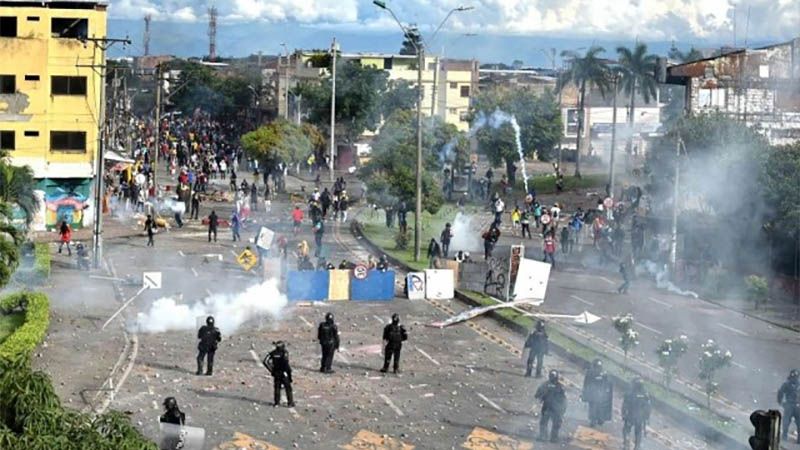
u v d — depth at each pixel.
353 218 88.12
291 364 43.12
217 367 42.28
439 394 39.56
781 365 44.97
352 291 56.88
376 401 38.50
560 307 56.09
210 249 71.25
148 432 33.41
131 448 21.16
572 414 37.38
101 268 63.12
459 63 158.50
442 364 43.97
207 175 113.12
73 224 80.31
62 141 80.12
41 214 79.25
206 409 36.88
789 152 68.00
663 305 57.78
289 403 37.47
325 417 36.44
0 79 79.31
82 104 80.19
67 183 80.25
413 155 76.69
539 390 34.34
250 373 41.59
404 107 142.50
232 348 45.34
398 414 37.03
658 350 40.56
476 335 49.66
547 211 85.50
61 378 40.00
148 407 36.75
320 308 54.56
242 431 34.66
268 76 183.12
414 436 34.69
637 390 32.94
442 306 56.12
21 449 20.09
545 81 168.25
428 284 57.91
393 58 156.62
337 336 42.09
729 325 53.31
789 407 34.75
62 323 48.84
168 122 168.38
